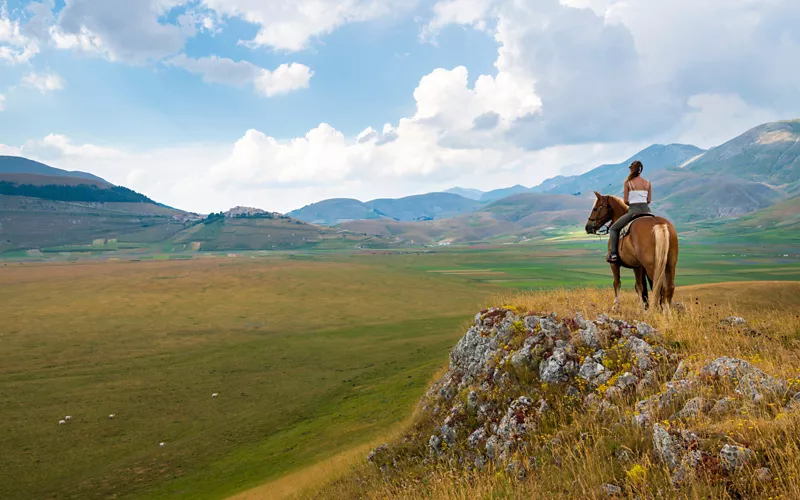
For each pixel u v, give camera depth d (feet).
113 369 256.73
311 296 566.36
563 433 29.50
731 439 19.56
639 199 40.81
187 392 210.18
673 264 38.22
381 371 213.46
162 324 397.80
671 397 26.27
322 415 156.97
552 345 39.19
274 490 82.53
